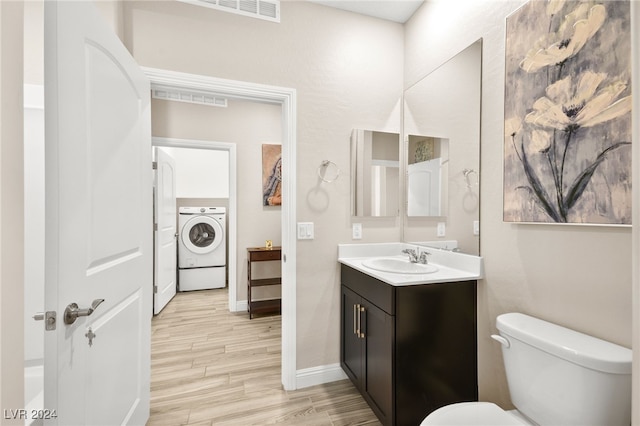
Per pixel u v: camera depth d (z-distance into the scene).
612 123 0.96
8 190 0.60
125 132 1.32
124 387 1.31
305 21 1.96
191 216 4.32
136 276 1.43
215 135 3.44
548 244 1.19
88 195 1.04
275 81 1.88
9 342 0.60
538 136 1.20
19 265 0.63
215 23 1.75
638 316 0.52
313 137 1.98
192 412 1.68
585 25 1.03
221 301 3.86
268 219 3.67
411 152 2.11
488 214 1.49
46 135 0.86
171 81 1.66
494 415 1.04
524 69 1.26
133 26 1.61
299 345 1.95
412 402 1.44
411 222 2.11
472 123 1.58
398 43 2.21
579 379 0.90
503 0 1.40
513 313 1.27
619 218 0.94
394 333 1.41
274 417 1.64
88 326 1.04
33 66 1.48
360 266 1.76
